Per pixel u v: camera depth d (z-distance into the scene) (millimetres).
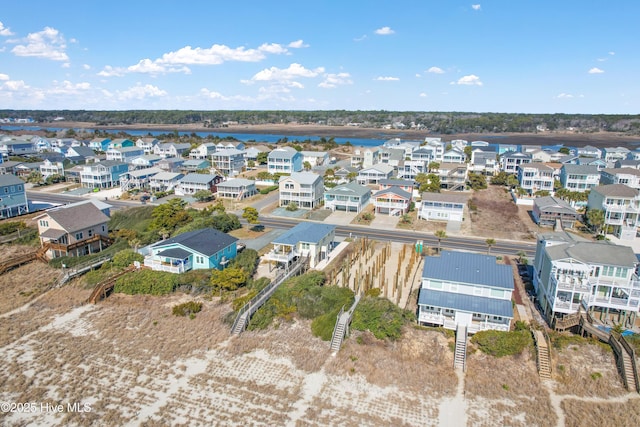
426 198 84562
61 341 40500
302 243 58688
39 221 62406
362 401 32562
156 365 36781
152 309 46656
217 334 41438
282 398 32750
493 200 101125
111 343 40125
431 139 173375
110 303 48188
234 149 143625
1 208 82188
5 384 34312
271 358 37750
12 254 63031
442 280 42750
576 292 41969
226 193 102625
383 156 140375
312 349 39000
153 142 167500
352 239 71938
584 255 44875
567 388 33938
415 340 39562
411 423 30406
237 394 33188
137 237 68688
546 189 104250
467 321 41094
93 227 65438
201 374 35531
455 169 113812
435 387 34031
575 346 38594
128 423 30094
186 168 130375
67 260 58281
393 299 49062
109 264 56250
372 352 38250
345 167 132750
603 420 30328
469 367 36312
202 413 31094
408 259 62562
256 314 43625
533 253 65562
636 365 35062
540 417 30906
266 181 118250
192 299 49000
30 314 45781
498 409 31766
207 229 61750
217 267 55969
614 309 45406
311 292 47500
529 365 36438
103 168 111062
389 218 85250
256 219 77000
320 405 32000
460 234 75125
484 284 41656
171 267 53031
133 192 104688
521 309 47500
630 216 74750
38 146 163625
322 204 95750
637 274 46594
